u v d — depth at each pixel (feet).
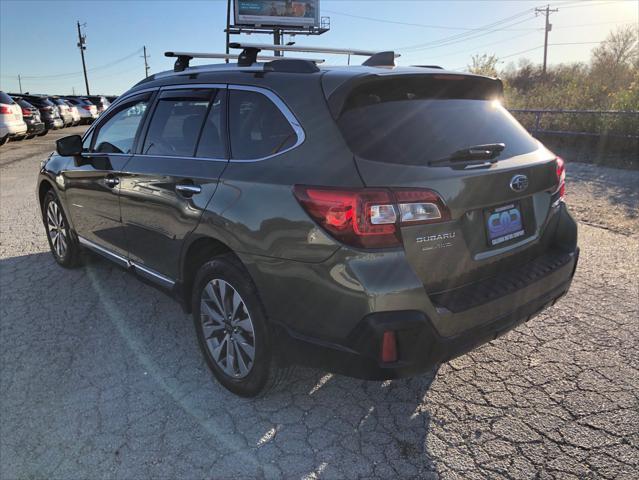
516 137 9.28
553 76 112.88
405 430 8.54
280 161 8.15
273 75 8.95
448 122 8.37
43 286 14.79
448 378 9.98
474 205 7.72
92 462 7.93
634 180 28.19
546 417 8.74
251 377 8.98
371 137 7.52
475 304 7.63
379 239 7.03
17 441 8.43
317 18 118.21
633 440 8.14
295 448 8.17
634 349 10.76
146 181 10.78
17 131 56.24
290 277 7.76
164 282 11.03
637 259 16.11
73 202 14.17
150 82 12.18
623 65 82.17
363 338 7.16
